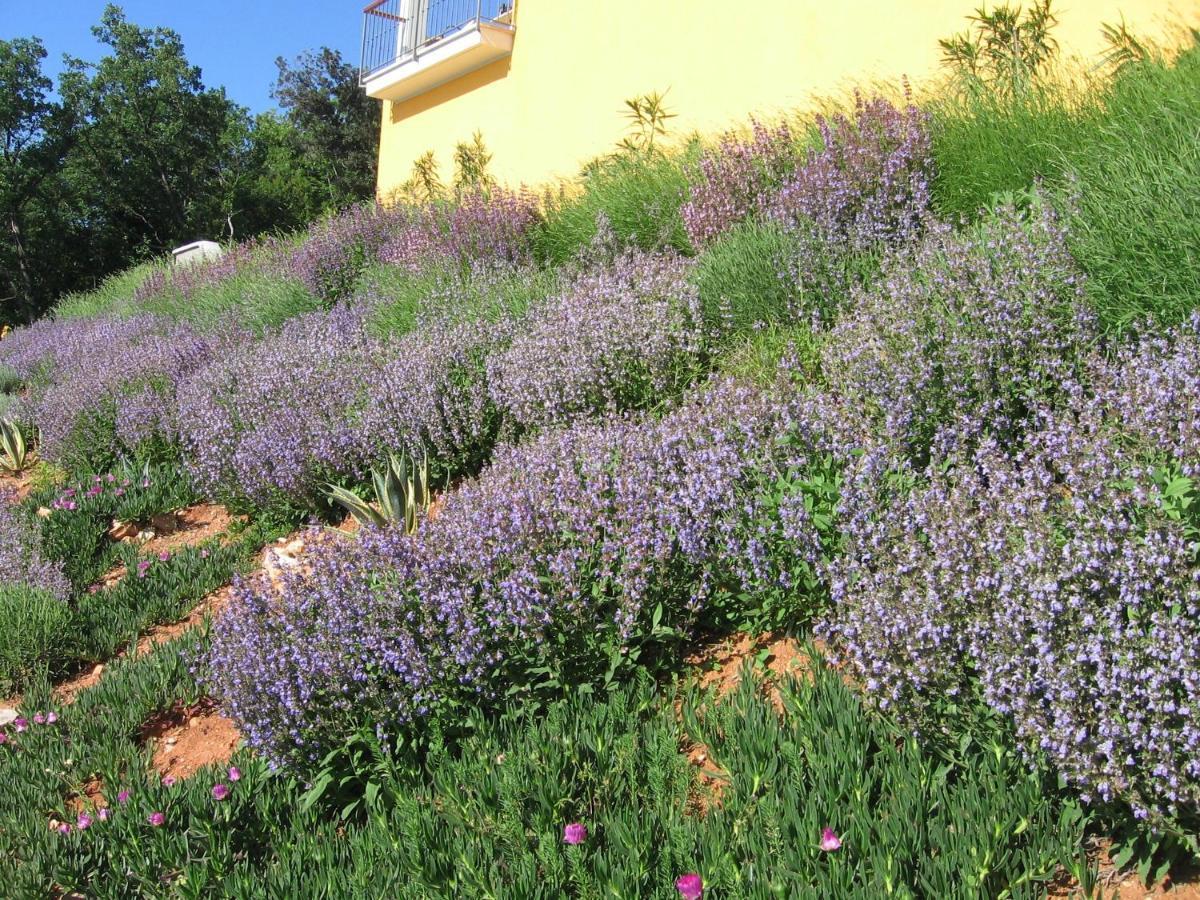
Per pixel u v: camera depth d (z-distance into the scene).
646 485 4.47
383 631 3.96
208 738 4.91
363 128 61.47
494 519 4.28
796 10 10.82
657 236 8.90
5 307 50.72
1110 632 2.81
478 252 10.33
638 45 13.45
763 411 4.61
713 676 4.11
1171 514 3.08
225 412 8.20
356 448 7.11
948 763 3.21
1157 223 4.63
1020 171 6.39
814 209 7.02
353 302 11.11
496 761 3.61
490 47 16.39
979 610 3.11
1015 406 4.47
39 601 6.34
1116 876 2.78
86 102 54.12
